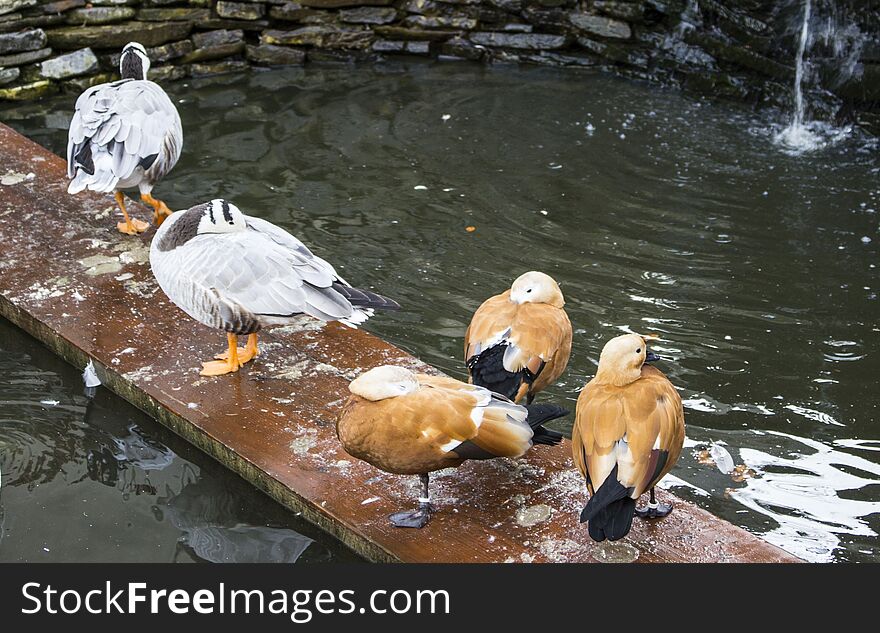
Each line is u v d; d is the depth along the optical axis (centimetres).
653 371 386
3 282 493
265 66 751
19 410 454
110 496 423
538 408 393
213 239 432
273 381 448
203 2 734
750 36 711
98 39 703
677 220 574
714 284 532
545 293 424
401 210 579
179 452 438
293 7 749
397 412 381
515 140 646
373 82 726
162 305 484
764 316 514
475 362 411
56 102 689
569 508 402
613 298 523
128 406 455
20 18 678
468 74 742
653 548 392
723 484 441
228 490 425
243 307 427
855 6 670
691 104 702
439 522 399
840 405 473
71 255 509
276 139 640
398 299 522
